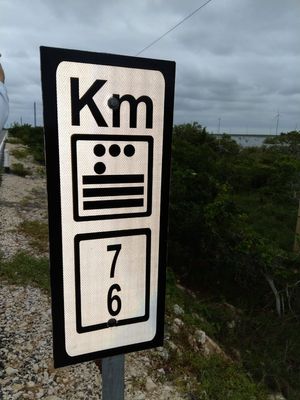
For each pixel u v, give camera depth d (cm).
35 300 382
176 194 671
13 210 773
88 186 98
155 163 106
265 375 378
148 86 100
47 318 347
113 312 109
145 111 101
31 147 1870
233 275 623
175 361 326
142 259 111
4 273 439
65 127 92
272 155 2023
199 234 631
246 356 422
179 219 642
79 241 100
